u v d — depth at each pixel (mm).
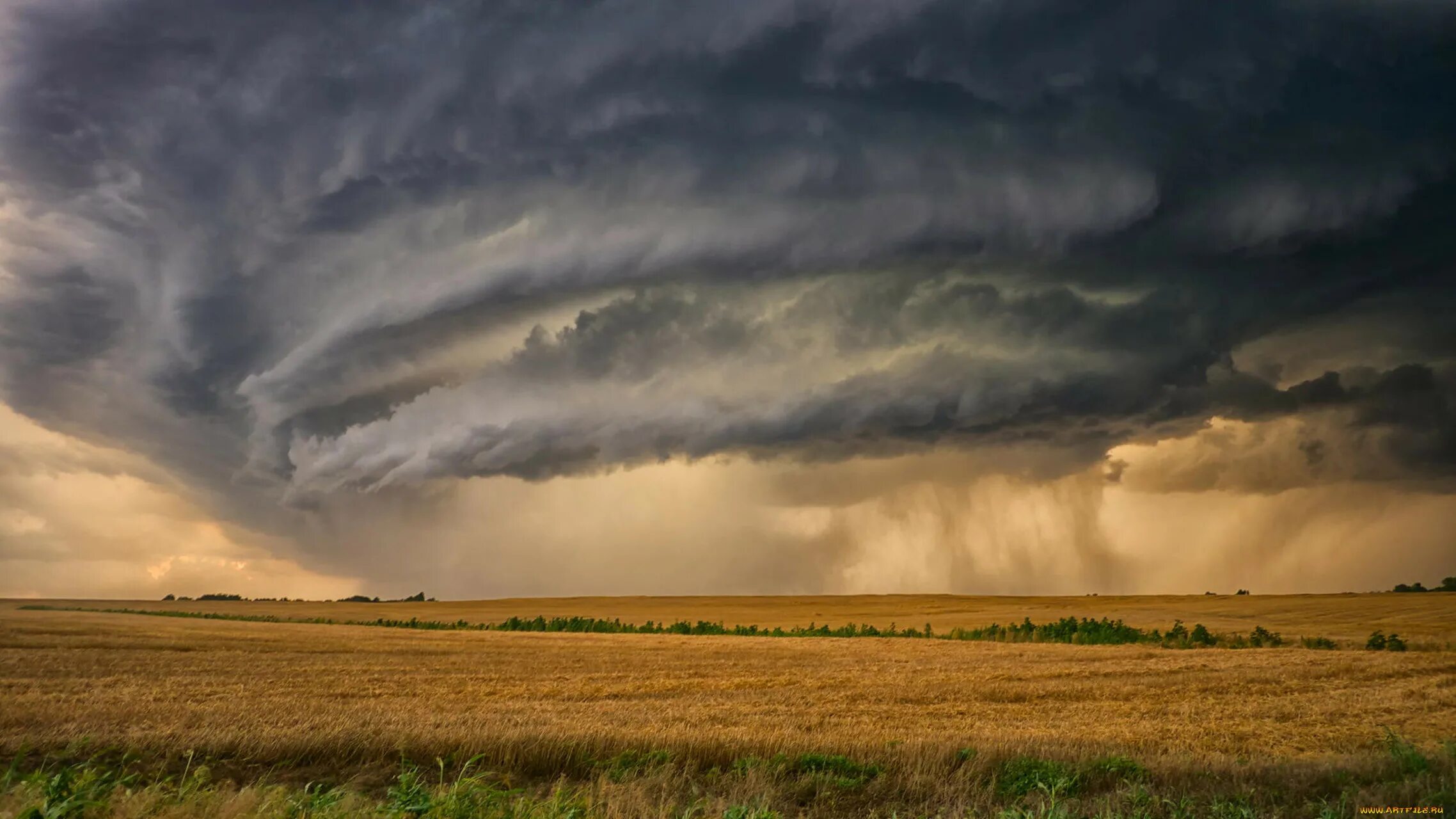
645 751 14633
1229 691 31562
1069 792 12570
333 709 23234
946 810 11555
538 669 39938
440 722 19469
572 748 14492
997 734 20016
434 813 9227
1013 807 10812
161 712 20719
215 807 8797
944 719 24203
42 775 9070
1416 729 22688
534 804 10023
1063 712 26062
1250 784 12547
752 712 24938
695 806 10805
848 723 22797
